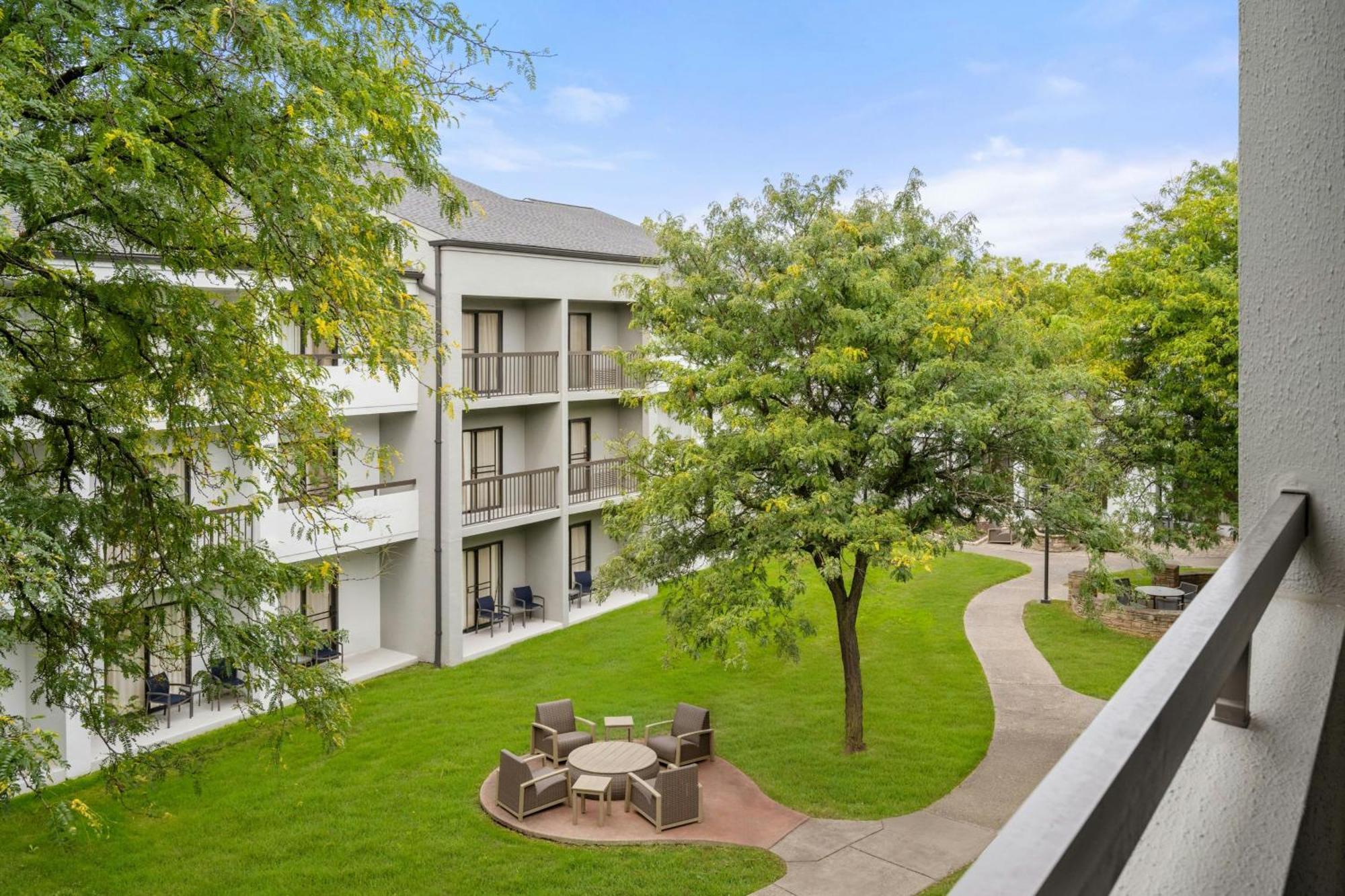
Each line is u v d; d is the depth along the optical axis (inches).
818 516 512.7
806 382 556.7
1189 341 751.1
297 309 370.9
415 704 708.0
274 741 402.3
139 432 380.8
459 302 816.9
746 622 526.6
